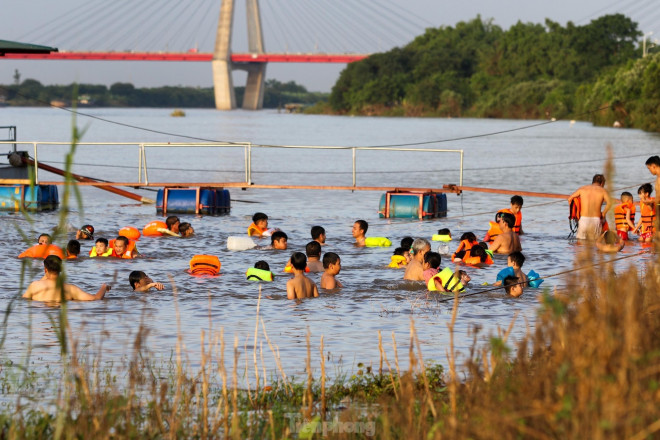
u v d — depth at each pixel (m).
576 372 10.22
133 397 14.26
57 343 20.48
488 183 79.31
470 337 21.12
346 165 108.31
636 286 12.34
